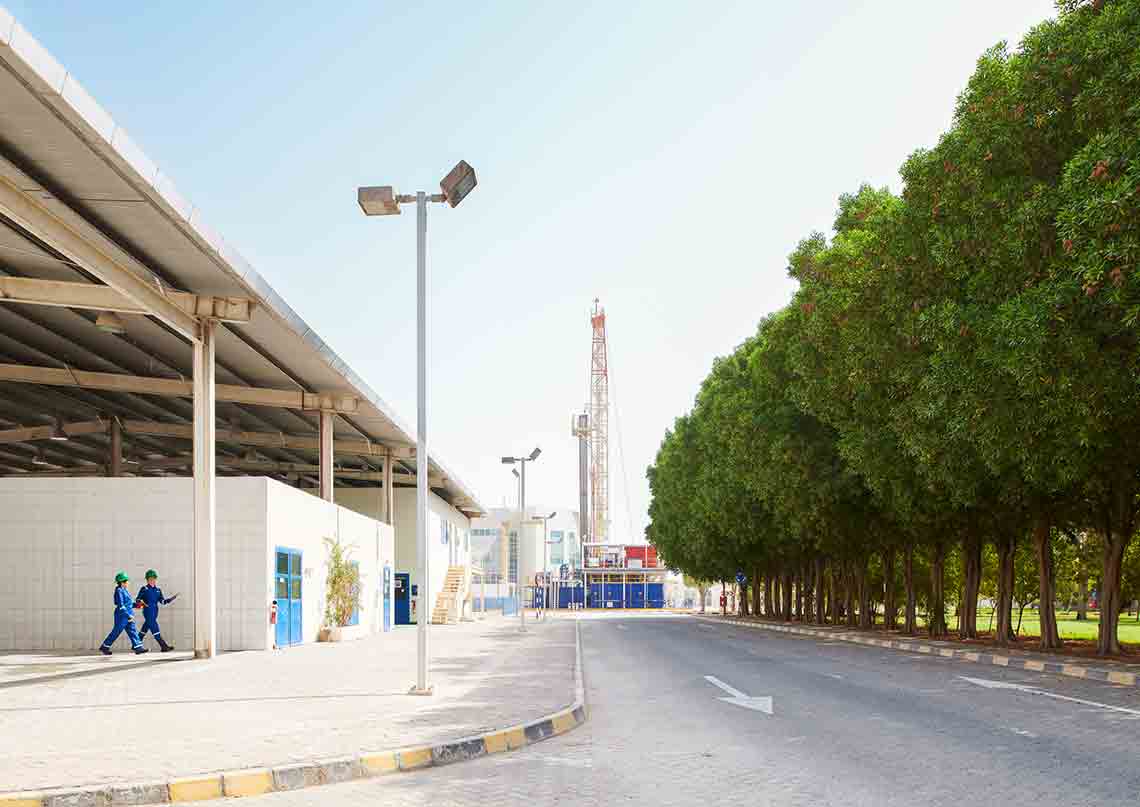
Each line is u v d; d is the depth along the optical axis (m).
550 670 17.92
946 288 19.30
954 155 18.05
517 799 7.23
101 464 47.38
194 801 7.40
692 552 63.00
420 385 14.24
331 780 8.11
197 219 16.50
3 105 12.58
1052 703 12.48
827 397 26.89
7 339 26.23
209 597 21.16
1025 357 15.15
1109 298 13.65
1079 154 13.69
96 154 13.93
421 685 13.52
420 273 14.43
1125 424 17.19
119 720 10.77
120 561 23.19
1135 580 35.69
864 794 7.04
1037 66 16.28
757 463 35.38
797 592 55.31
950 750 8.84
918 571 47.47
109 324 22.00
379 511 45.84
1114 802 6.65
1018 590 40.69
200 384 21.58
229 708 11.86
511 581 123.12
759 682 15.96
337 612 30.53
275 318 22.17
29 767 7.96
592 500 144.00
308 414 34.53
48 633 22.92
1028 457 17.64
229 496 23.78
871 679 16.33
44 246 18.42
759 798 6.99
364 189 14.16
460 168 14.04
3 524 23.11
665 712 12.27
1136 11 14.27
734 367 42.28
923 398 20.12
